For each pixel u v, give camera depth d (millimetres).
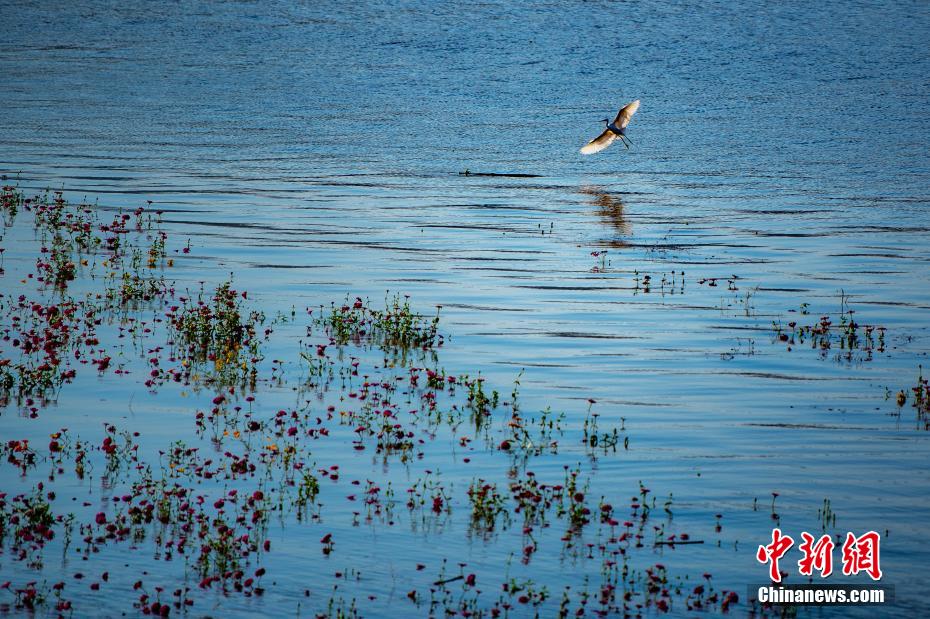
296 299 24656
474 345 21609
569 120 56688
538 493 14250
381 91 65125
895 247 31641
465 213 36156
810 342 22172
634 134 53156
